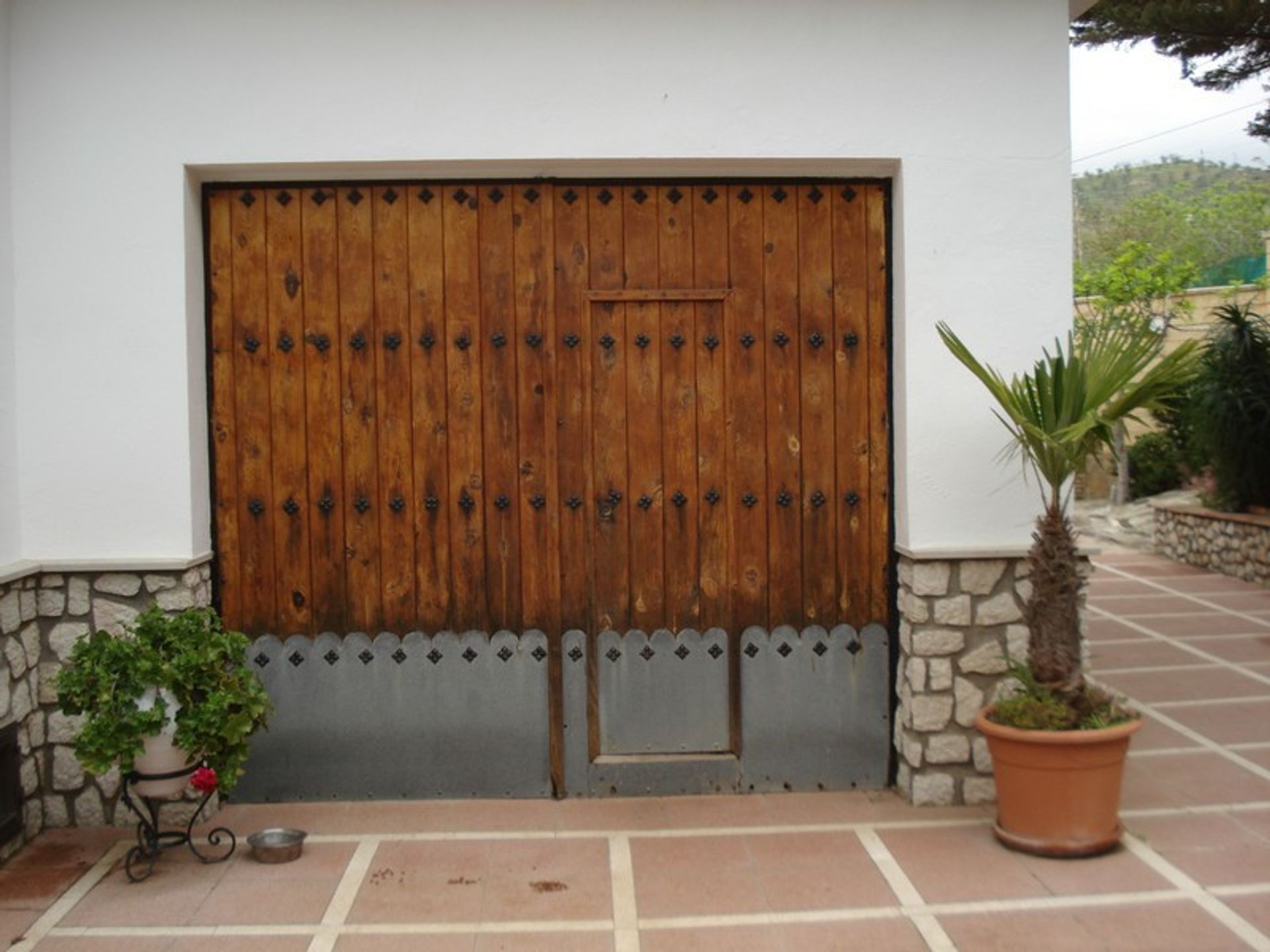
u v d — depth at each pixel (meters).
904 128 4.91
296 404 5.04
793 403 5.12
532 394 5.06
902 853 4.53
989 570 4.99
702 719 5.17
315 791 5.13
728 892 4.22
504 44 4.83
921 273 4.94
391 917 4.04
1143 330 4.55
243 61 4.79
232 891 4.25
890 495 5.15
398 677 5.11
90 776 4.86
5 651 4.54
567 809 5.03
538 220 5.04
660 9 4.85
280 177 4.98
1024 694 4.62
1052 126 4.94
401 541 5.08
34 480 4.79
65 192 4.78
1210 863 4.39
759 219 5.08
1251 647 8.06
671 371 5.09
